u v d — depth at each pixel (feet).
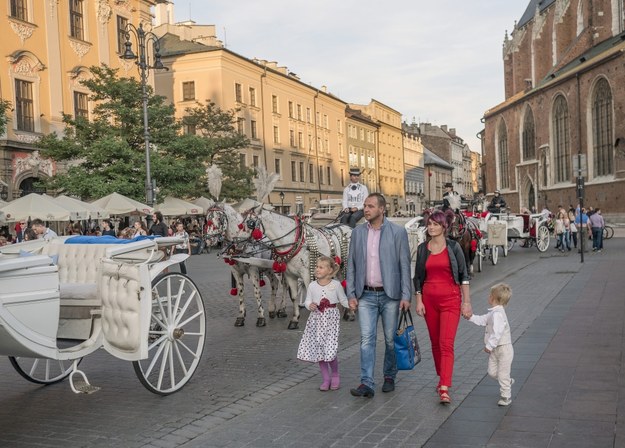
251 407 21.68
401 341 22.35
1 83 102.22
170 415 21.01
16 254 21.99
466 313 21.47
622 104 181.06
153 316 23.11
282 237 35.81
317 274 23.16
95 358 30.19
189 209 109.50
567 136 218.18
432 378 24.71
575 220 97.35
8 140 100.32
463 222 56.08
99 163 97.91
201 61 172.55
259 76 190.60
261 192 37.01
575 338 30.68
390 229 22.35
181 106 173.68
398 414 20.18
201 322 25.66
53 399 23.40
